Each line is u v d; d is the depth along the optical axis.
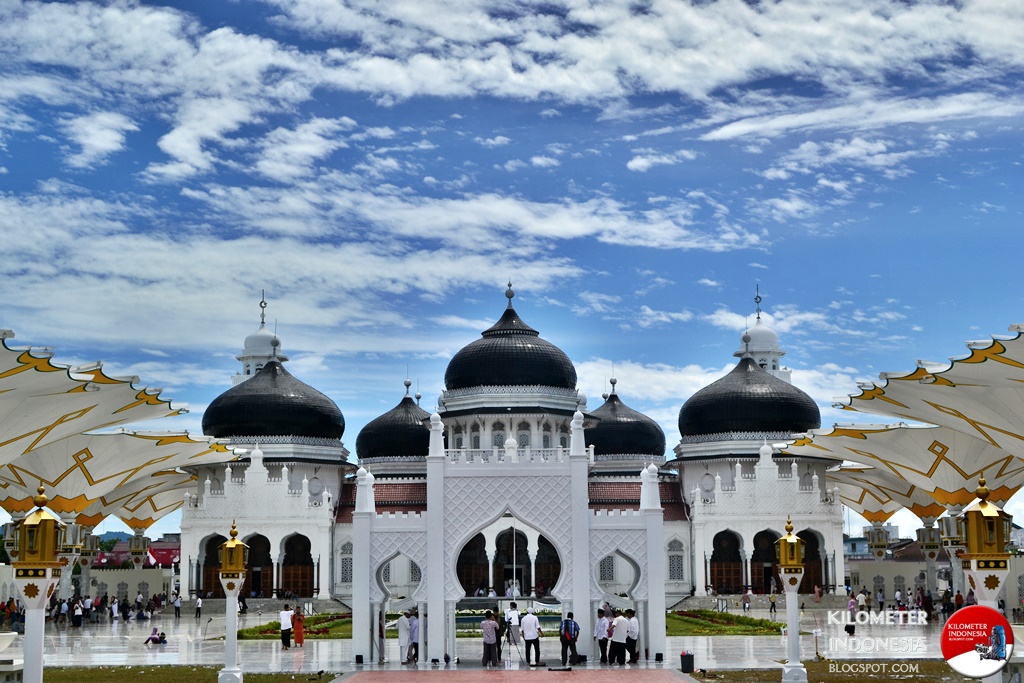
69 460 71.19
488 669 41.84
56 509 73.00
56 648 55.19
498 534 92.50
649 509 44.59
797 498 87.88
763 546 90.25
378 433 101.94
